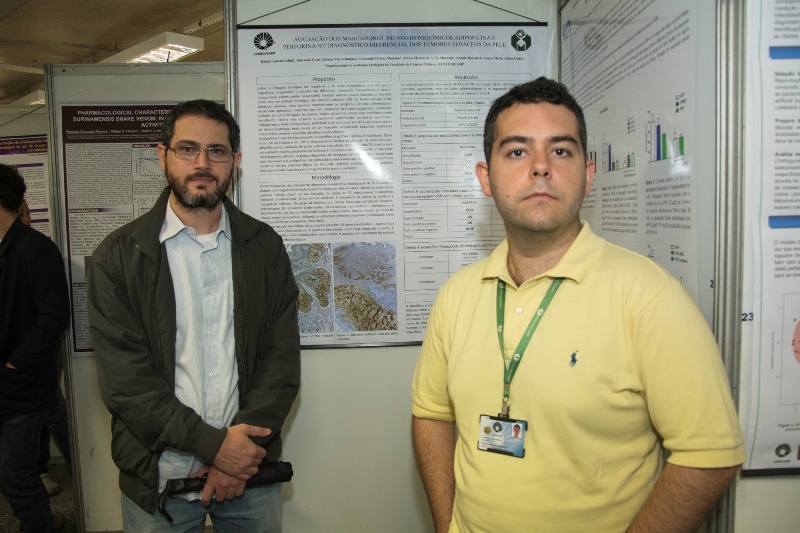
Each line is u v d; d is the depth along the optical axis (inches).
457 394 39.6
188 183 53.4
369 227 73.6
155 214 55.7
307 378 74.9
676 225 43.9
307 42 71.7
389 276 74.0
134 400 50.0
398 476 75.6
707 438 30.8
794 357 37.6
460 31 72.4
